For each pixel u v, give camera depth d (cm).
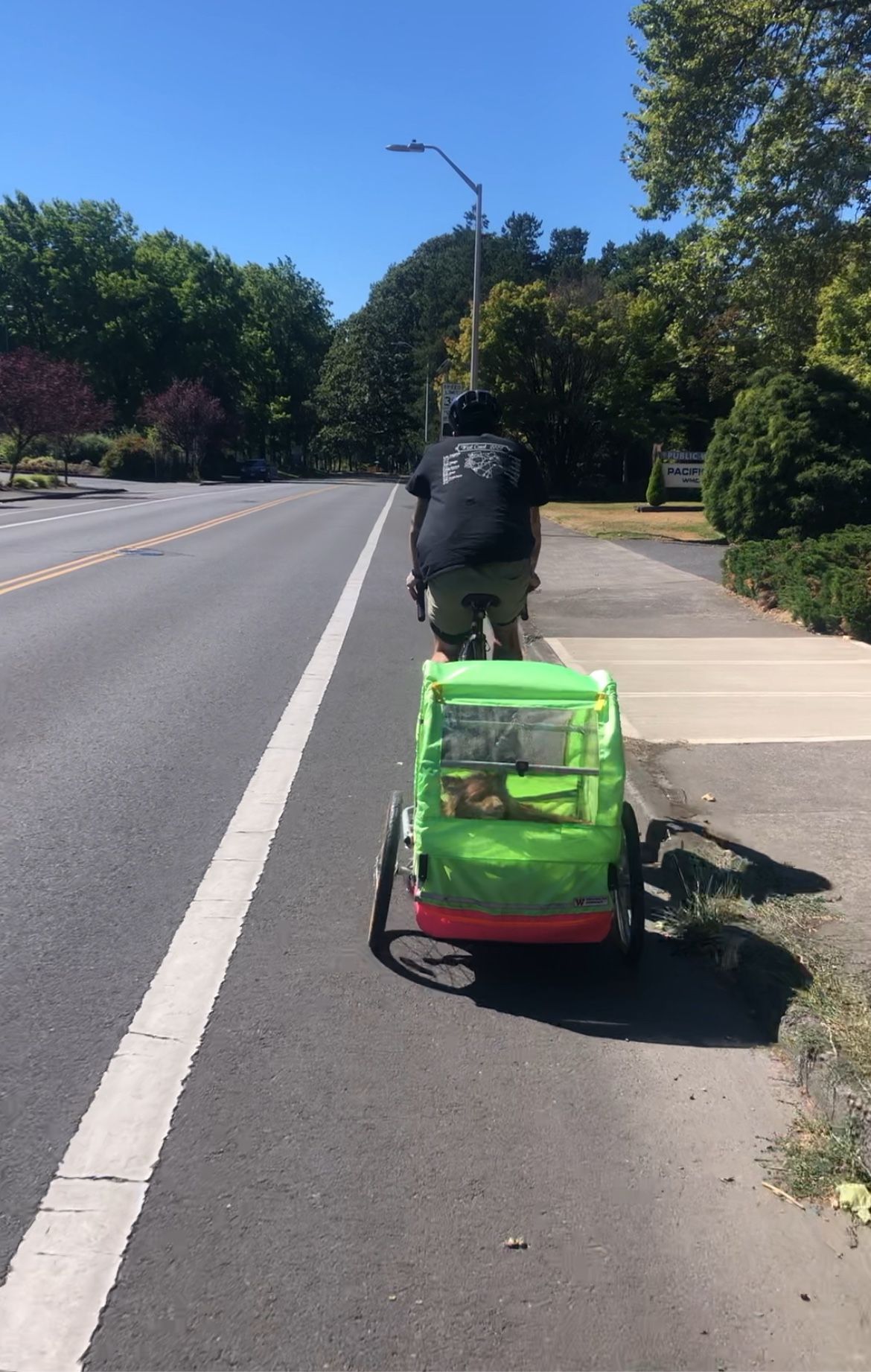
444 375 5597
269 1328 251
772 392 1950
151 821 581
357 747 730
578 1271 271
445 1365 243
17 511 2769
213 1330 250
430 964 433
